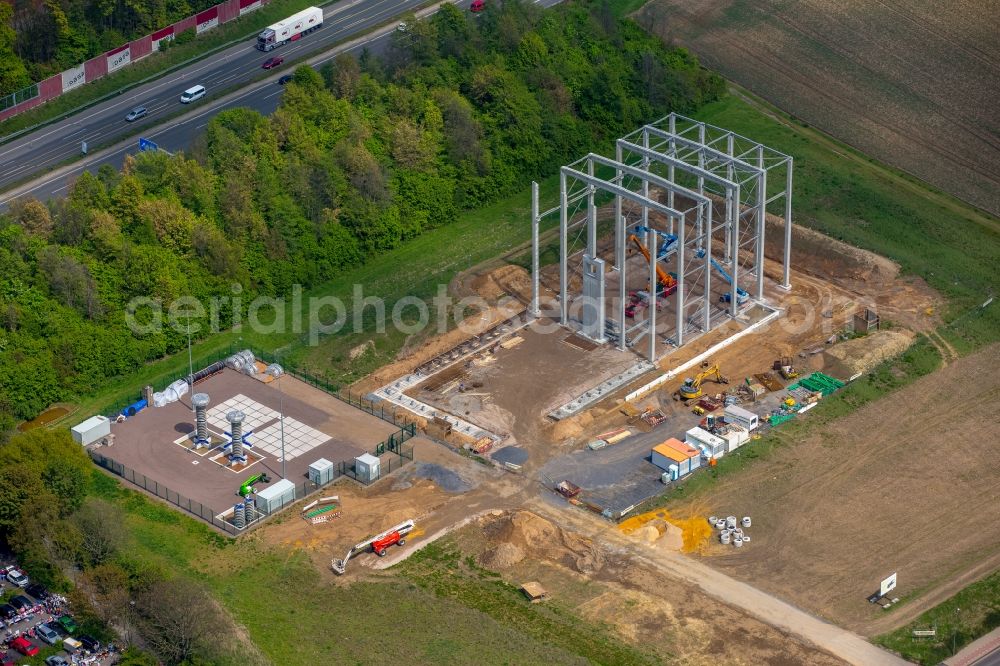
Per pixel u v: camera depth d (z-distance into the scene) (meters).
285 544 181.75
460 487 191.88
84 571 172.25
